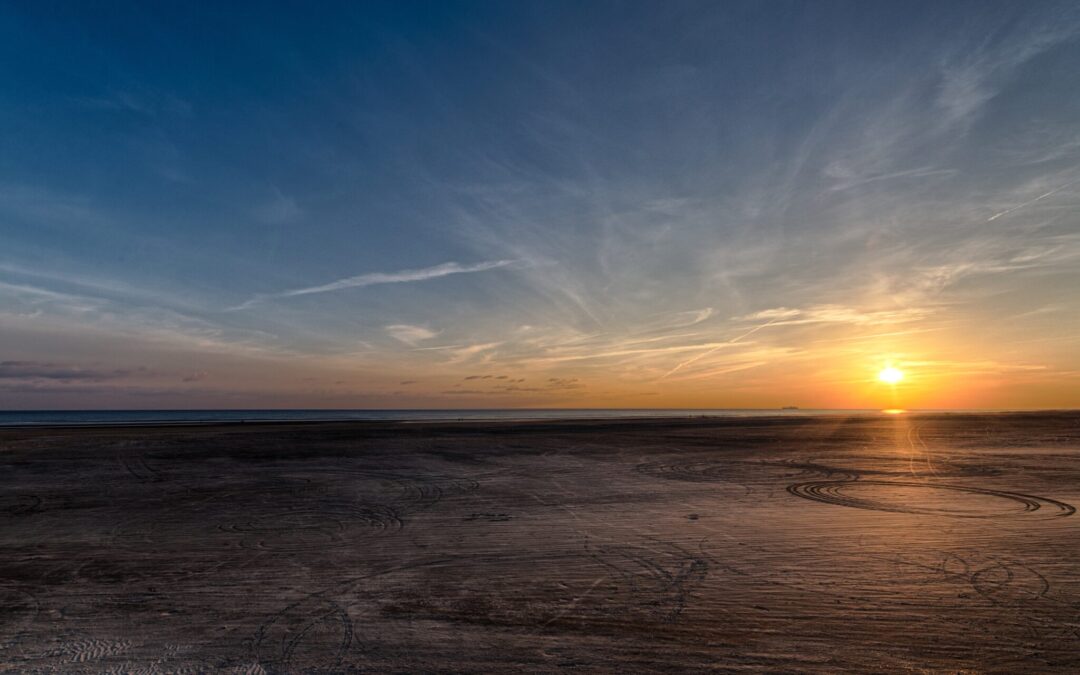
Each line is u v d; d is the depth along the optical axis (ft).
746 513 32.42
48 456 64.28
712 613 17.43
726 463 57.00
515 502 36.55
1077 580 20.07
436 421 185.57
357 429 121.39
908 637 15.55
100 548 25.89
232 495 39.60
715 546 25.26
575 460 60.44
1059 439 85.56
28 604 18.79
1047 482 42.78
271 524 30.50
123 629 16.67
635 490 40.88
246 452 69.05
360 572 21.98
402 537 27.48
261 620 17.26
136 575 21.83
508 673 13.80
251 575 21.70
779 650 14.87
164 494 40.09
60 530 29.43
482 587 20.12
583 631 16.22
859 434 100.12
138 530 29.30
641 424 148.97
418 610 17.97
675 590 19.54
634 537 27.07
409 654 14.88
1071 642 15.15
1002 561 22.45
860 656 14.48
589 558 23.62
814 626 16.34
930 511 32.37
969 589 19.22
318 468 54.24
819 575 20.94
